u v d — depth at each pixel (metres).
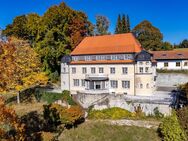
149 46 82.19
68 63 58.69
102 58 55.19
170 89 56.16
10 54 17.55
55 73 65.88
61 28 65.19
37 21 68.88
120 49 53.44
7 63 17.33
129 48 52.69
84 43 60.38
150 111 42.78
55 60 65.31
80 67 57.44
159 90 55.44
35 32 68.25
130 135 37.03
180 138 31.31
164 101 42.28
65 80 59.50
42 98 52.91
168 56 66.94
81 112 40.84
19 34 72.81
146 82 50.38
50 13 64.69
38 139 30.77
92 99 48.50
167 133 32.59
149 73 50.12
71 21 67.06
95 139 36.31
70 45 65.88
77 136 37.03
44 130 37.00
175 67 65.88
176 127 31.86
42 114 42.06
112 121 41.03
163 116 41.47
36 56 57.25
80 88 57.72
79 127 39.84
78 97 49.94
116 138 36.41
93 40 59.75
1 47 17.30
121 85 52.97
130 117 42.66
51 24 64.62
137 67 50.78
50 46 62.28
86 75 55.94
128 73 51.94
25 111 43.88
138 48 53.44
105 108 45.47
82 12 71.75
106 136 37.06
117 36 57.12
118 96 45.53
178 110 36.12
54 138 34.34
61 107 40.44
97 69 55.41
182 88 47.22
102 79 53.88
